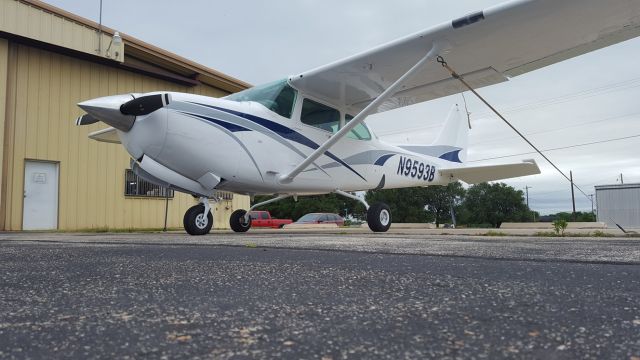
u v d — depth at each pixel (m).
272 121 6.19
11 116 10.09
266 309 1.08
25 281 1.51
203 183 5.62
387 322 0.95
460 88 7.23
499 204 47.09
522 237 5.00
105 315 1.02
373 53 6.00
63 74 10.92
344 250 2.59
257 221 21.39
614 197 27.44
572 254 2.36
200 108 5.41
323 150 5.92
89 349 0.77
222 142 5.57
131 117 5.04
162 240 3.93
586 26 5.46
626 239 4.36
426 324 0.93
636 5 5.04
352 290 1.33
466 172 8.89
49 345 0.80
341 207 50.12
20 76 10.26
